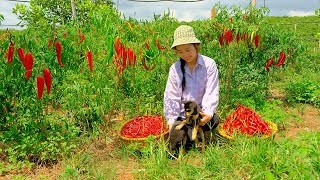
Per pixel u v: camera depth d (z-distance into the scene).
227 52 3.16
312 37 8.95
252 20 3.71
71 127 2.30
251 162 1.86
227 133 2.25
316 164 1.72
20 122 2.28
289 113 3.07
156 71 3.11
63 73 3.01
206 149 2.12
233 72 3.33
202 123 2.04
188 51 2.00
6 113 2.33
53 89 2.70
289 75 4.77
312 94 3.41
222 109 2.85
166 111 2.18
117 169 2.04
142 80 3.01
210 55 3.47
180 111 2.20
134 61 2.53
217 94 2.13
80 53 3.48
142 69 3.15
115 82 2.79
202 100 2.16
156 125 2.35
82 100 2.62
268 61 3.40
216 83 2.13
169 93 2.18
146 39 3.60
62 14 8.95
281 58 3.22
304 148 1.86
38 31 3.82
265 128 2.25
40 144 2.13
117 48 2.45
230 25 3.36
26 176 2.02
